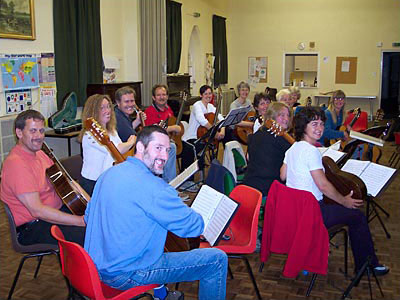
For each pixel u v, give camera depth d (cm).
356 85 1138
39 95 521
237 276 284
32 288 267
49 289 266
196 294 261
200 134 486
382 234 356
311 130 261
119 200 173
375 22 1103
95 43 610
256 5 1171
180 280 188
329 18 1129
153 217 173
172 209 174
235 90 1222
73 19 562
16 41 488
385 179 282
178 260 186
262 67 1194
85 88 588
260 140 312
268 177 304
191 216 178
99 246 179
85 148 295
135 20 722
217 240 216
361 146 430
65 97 548
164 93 480
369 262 251
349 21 1118
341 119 473
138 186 173
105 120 303
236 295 260
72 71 569
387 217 395
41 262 303
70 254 179
